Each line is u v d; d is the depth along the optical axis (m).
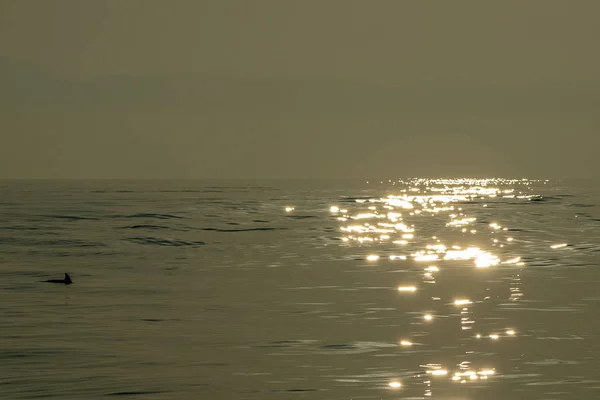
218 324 36.88
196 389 25.61
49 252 69.69
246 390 25.55
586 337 33.81
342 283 51.84
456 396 24.77
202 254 69.69
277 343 32.56
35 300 43.97
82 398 24.45
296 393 25.22
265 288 49.31
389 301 44.19
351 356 30.20
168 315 39.28
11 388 25.52
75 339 33.22
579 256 69.25
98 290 47.97
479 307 42.03
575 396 24.77
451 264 63.34
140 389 25.53
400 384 26.16
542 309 41.41
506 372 27.69
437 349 31.42
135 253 69.62
